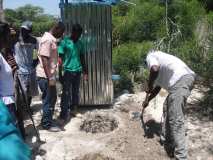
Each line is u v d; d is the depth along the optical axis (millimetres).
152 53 3498
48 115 3875
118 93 5383
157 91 3643
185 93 3262
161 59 3383
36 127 3998
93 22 4621
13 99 2896
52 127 3895
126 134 3725
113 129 3930
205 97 4465
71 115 4363
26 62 4223
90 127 3924
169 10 7191
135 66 6215
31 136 3750
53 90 3799
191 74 3324
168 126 3484
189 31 6566
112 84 4781
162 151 3453
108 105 4836
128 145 3529
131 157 3363
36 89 4379
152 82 3420
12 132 1262
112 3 4883
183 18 6824
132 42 7293
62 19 4578
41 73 3787
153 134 3738
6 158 1170
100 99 4773
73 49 4176
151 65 3348
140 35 7453
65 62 4168
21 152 1207
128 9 8930
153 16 7324
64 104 4188
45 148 3504
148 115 4242
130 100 4883
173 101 3271
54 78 3770
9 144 1208
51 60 3727
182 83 3268
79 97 4727
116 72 6078
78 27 4188
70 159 3342
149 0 8203
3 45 2928
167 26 6648
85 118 4070
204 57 4570
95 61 4707
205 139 3686
